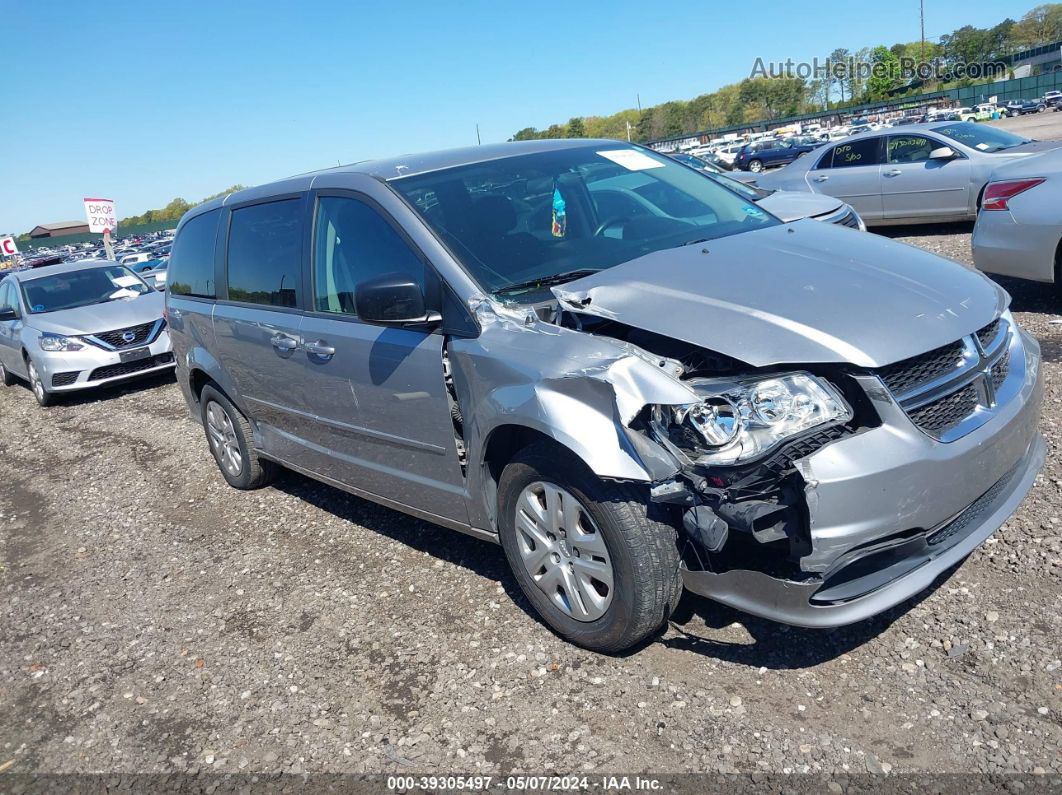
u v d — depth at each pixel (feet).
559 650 11.01
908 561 9.15
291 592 13.99
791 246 11.46
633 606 9.73
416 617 12.48
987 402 9.73
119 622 14.08
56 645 13.66
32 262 153.48
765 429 8.61
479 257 11.60
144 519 18.75
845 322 9.21
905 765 8.32
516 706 10.11
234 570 15.24
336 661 11.75
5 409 35.24
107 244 54.34
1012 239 21.76
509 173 13.42
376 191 12.72
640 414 9.20
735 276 10.39
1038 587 10.60
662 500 8.93
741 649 10.39
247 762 9.98
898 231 40.06
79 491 21.79
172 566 15.94
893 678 9.50
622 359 9.27
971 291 10.36
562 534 10.48
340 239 13.26
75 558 17.25
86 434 27.96
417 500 12.82
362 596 13.42
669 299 10.03
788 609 8.88
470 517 11.92
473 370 10.78
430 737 9.86
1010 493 10.24
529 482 10.61
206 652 12.62
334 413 13.76
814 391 8.75
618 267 11.28
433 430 11.81
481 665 11.00
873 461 8.59
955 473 9.05
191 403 19.93
